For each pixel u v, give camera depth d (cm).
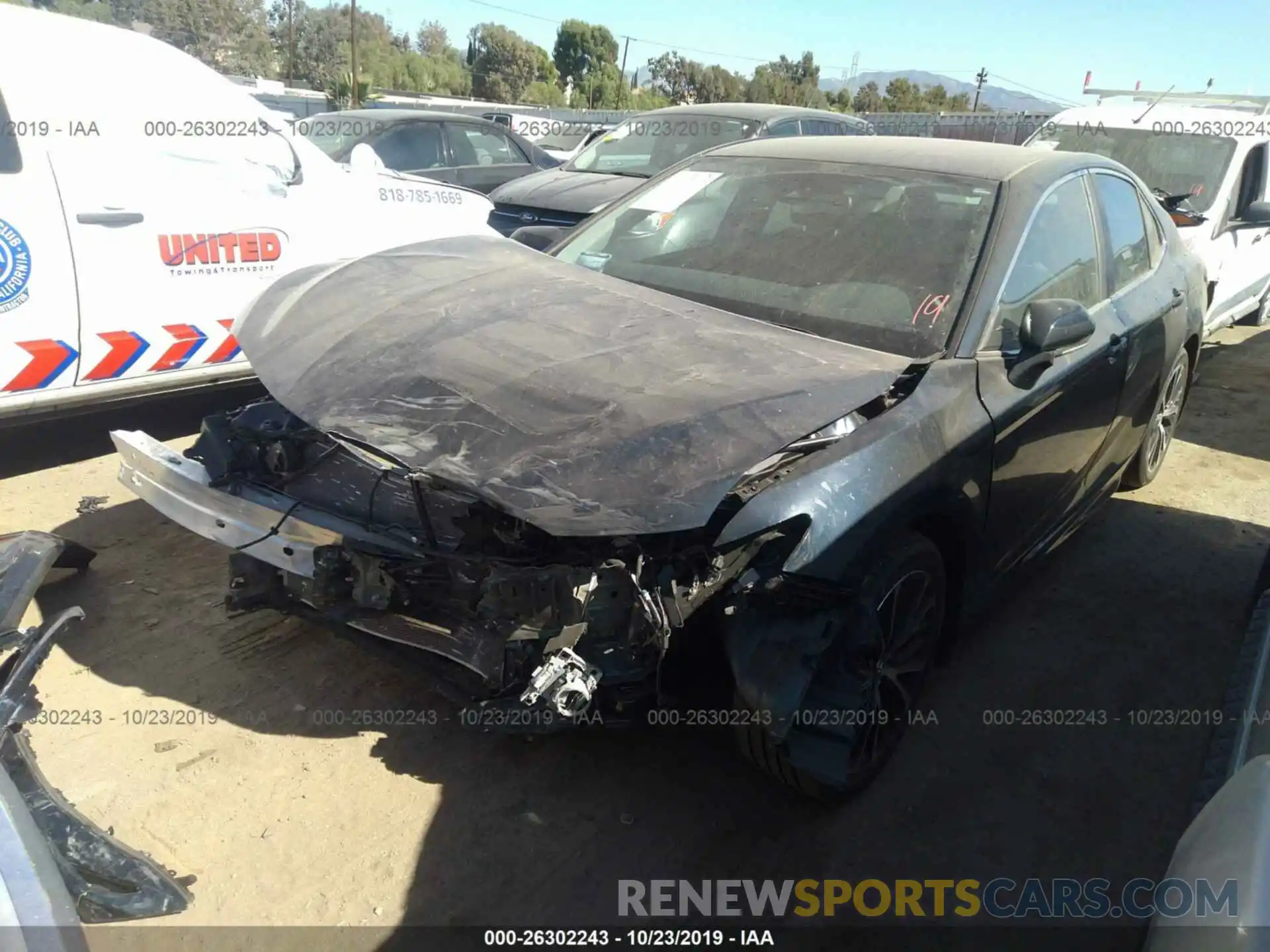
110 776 265
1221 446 584
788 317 306
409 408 247
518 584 225
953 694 331
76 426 498
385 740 288
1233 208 714
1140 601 397
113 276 422
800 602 236
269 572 286
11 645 241
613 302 305
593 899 242
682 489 216
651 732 299
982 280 302
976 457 280
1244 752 208
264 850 247
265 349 293
